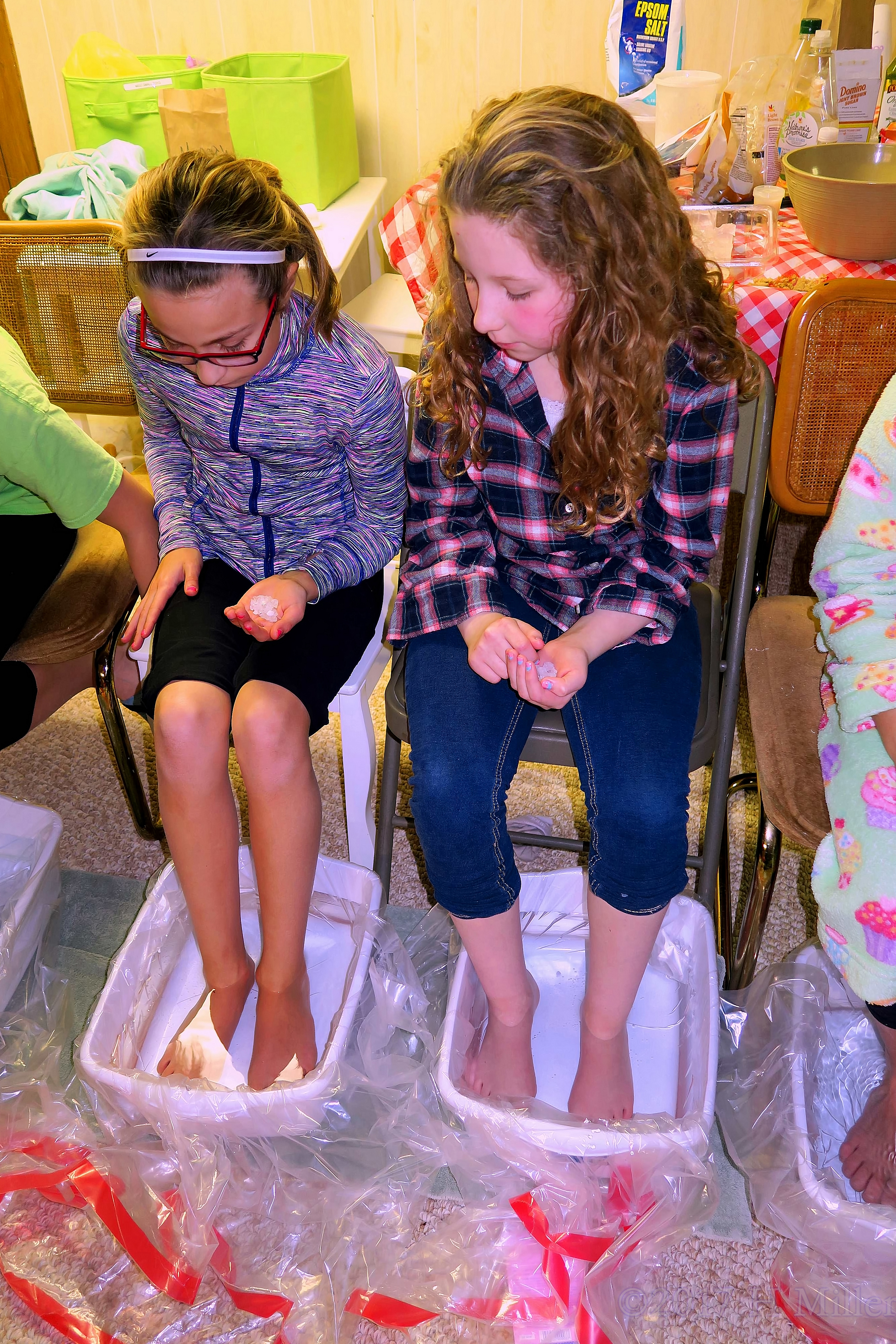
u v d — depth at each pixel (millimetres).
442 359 1138
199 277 1037
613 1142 1062
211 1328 1095
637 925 1104
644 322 1026
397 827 1458
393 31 2484
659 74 1991
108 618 1432
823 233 1562
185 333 1089
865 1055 1292
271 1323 1096
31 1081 1267
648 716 1126
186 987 1394
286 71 2412
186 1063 1227
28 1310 1124
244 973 1263
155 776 1801
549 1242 1101
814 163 1706
